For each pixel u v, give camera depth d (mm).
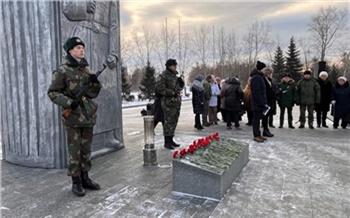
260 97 6059
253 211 2820
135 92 39344
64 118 3162
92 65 4762
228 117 8094
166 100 5465
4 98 4602
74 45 3188
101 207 2920
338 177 3875
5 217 2709
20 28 4277
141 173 4035
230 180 3510
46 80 4238
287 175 3947
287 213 2785
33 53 4254
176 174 3250
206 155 3654
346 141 6273
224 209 2859
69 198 3158
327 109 8336
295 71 34156
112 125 5340
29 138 4383
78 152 3254
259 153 5195
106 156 5023
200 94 7949
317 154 5121
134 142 6328
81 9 4395
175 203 3004
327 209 2883
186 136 6980
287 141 6270
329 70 31391
